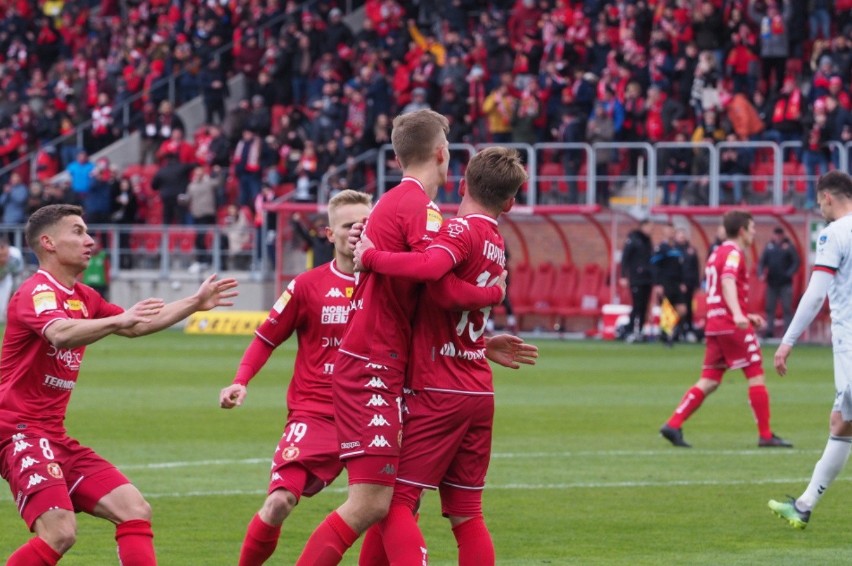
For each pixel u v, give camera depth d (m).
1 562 18.33
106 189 78.25
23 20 93.31
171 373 47.88
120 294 77.81
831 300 20.39
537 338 69.94
